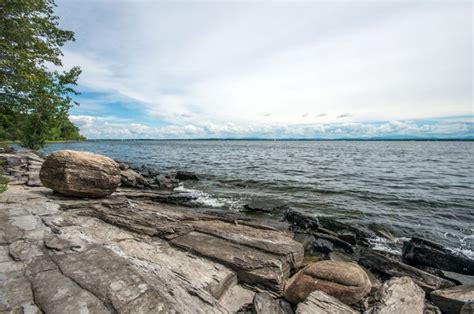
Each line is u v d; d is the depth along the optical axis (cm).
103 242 540
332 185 2017
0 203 747
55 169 855
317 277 479
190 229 719
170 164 3625
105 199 900
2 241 450
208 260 568
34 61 1075
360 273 484
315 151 8000
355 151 8056
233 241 649
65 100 1919
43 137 2362
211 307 356
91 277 354
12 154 1767
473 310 383
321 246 848
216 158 4853
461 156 5862
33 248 432
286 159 4756
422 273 654
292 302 483
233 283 525
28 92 1171
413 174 2733
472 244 938
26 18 1014
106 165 925
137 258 484
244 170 2952
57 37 1209
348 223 1121
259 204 1351
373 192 1772
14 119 1345
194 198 1489
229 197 1589
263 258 568
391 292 440
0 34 923
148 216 748
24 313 275
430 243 809
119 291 327
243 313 433
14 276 343
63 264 386
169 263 525
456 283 668
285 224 1073
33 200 812
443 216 1250
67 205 780
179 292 365
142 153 6069
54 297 305
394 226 1110
